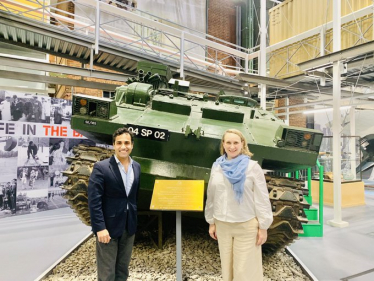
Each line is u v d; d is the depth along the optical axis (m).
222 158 3.32
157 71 6.30
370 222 7.72
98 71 8.45
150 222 5.16
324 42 9.47
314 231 6.50
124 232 3.28
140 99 4.79
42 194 8.32
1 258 4.99
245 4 17.88
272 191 3.80
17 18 7.49
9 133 7.64
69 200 4.19
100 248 3.14
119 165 3.23
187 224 6.08
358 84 10.89
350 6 8.71
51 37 8.02
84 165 4.12
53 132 8.52
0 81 10.64
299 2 10.91
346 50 6.88
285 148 3.98
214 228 3.40
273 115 5.58
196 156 4.18
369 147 16.23
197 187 3.42
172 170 4.15
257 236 3.12
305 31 10.59
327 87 11.32
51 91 15.02
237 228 3.11
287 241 4.17
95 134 4.42
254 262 3.10
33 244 5.67
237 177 3.01
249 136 4.23
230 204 3.12
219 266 4.45
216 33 17.69
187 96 5.51
